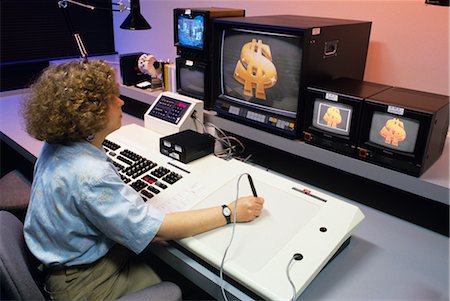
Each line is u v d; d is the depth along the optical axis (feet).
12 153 7.53
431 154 4.04
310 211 3.69
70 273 3.44
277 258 3.08
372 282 3.29
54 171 3.13
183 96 5.73
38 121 3.03
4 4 8.99
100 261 3.55
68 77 3.05
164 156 4.85
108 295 3.58
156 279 3.87
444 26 4.85
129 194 3.24
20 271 3.05
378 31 5.47
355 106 4.15
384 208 4.27
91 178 3.04
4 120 6.56
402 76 5.41
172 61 8.02
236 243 3.26
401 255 3.63
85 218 3.18
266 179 4.28
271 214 3.64
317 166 4.71
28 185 6.26
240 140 5.48
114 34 10.61
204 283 3.33
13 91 8.37
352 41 5.15
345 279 3.32
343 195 4.58
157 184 4.19
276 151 5.08
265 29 4.69
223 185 4.16
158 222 3.22
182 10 5.81
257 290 2.82
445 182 3.83
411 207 4.06
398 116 3.85
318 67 4.70
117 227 3.10
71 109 2.97
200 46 5.73
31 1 9.36
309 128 4.64
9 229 3.39
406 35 5.21
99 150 3.36
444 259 3.58
